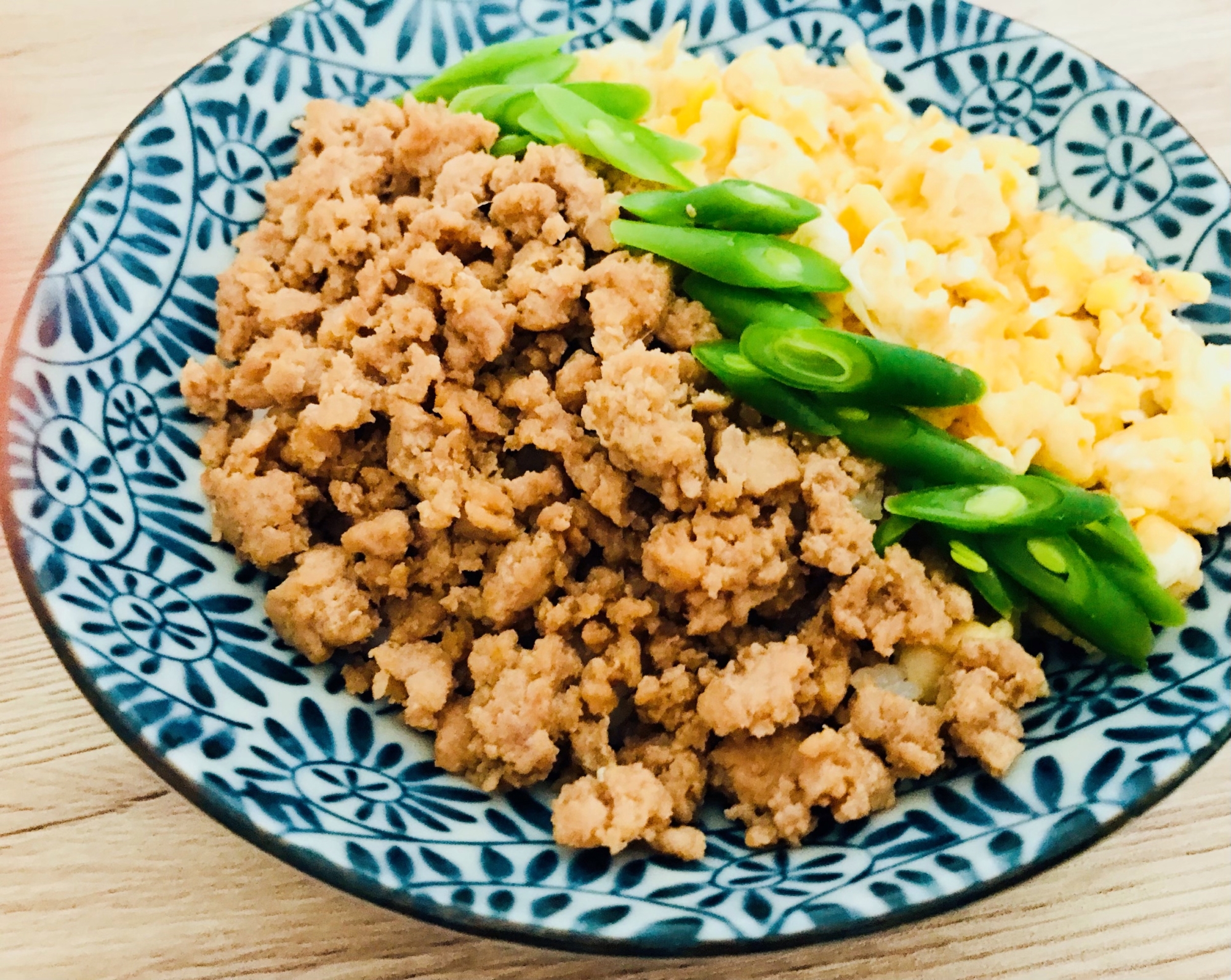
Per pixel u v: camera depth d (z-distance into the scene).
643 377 0.27
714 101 0.31
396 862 0.24
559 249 0.28
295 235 0.29
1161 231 0.31
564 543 0.27
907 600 0.27
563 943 0.23
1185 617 0.27
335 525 0.28
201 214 0.30
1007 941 0.26
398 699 0.27
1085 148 0.32
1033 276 0.30
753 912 0.24
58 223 0.32
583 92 0.30
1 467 0.26
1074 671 0.27
